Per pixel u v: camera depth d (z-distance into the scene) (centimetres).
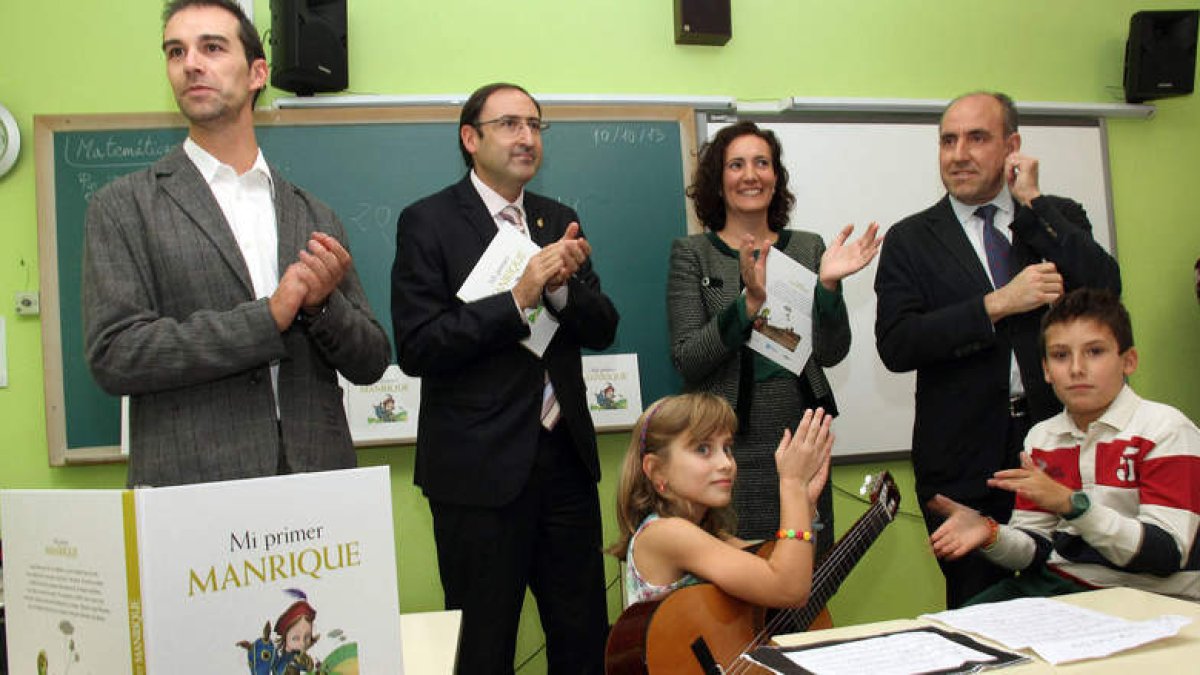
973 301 189
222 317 136
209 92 148
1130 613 109
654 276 273
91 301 140
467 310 174
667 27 283
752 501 201
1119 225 309
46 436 246
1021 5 309
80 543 78
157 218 145
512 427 180
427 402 187
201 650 76
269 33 261
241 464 139
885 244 219
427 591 258
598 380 264
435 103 263
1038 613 110
